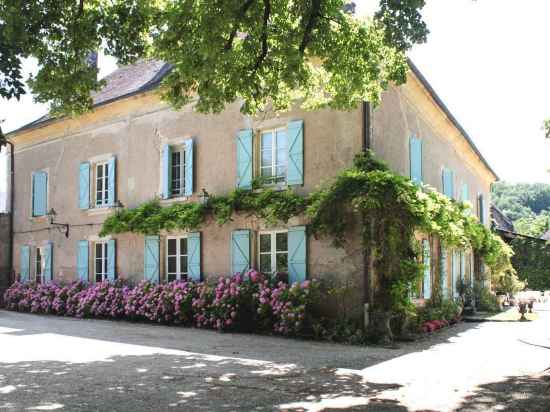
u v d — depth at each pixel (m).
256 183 12.64
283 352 9.20
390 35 7.84
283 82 9.55
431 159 15.44
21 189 19.64
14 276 19.58
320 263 11.55
